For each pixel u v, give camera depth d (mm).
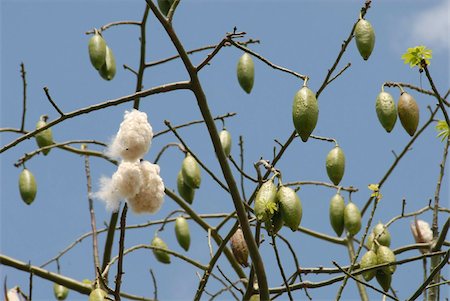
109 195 5074
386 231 6078
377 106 5680
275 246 5320
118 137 5051
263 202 5258
